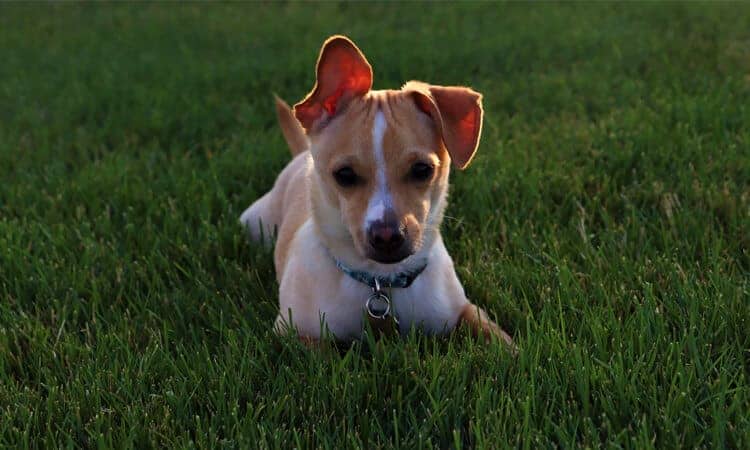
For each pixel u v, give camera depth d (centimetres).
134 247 125
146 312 111
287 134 137
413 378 97
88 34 266
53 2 330
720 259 112
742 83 166
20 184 143
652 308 104
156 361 102
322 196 104
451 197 133
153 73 210
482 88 182
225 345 105
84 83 204
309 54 216
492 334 101
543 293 109
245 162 146
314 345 104
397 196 99
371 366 102
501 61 204
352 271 105
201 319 111
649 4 268
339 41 100
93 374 100
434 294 107
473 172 138
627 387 94
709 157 135
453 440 91
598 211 126
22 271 118
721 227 118
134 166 149
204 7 309
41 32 274
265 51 230
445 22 259
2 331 107
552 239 119
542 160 141
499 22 253
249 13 294
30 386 102
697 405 92
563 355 98
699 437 89
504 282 113
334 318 106
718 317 102
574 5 275
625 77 180
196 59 223
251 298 114
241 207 136
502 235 122
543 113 163
